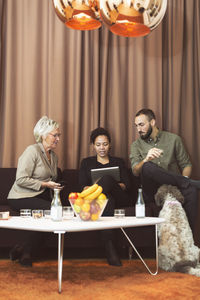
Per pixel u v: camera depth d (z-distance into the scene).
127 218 2.23
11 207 2.70
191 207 2.66
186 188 2.68
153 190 2.85
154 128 3.24
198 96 3.57
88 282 2.05
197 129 3.55
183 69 3.59
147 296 1.78
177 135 3.27
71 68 3.47
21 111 3.41
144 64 3.55
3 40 3.42
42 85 3.46
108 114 3.53
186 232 2.36
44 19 3.47
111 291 1.87
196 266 2.30
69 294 1.82
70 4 2.52
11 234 2.62
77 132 3.43
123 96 3.54
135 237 2.66
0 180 3.09
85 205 2.00
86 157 3.46
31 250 2.49
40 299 1.74
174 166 3.23
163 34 3.59
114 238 2.60
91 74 3.52
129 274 2.24
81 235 2.66
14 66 3.43
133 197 3.14
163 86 3.59
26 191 2.69
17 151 3.39
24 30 3.44
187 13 3.58
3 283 2.02
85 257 2.85
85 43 3.49
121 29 2.59
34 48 3.43
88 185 3.09
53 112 3.44
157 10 2.33
